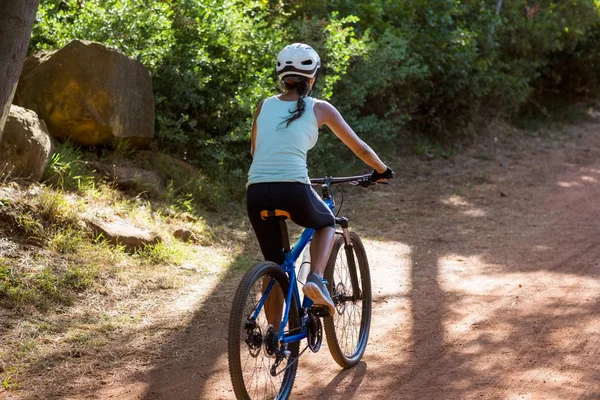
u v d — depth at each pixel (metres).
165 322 5.12
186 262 6.38
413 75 11.88
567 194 10.48
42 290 5.24
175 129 8.36
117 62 7.52
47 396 3.98
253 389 3.99
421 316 5.43
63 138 7.48
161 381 4.23
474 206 9.69
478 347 4.77
